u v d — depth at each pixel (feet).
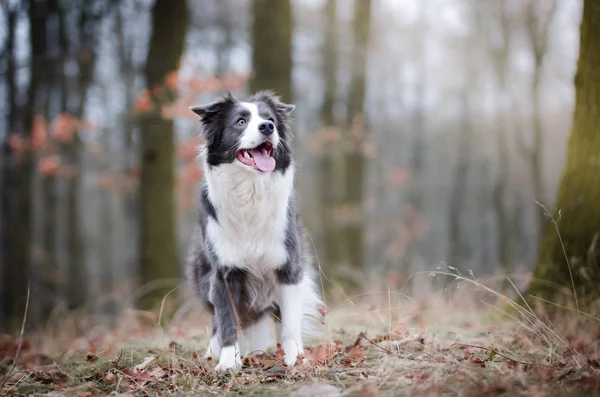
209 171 15.02
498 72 63.87
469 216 106.32
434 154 103.35
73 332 26.16
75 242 58.80
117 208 94.12
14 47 43.52
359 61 44.45
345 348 14.58
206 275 15.57
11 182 47.19
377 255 87.25
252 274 14.78
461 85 72.74
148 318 26.25
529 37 58.34
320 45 48.73
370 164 80.84
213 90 32.27
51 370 14.48
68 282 58.59
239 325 14.66
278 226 14.62
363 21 44.52
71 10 44.21
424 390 10.78
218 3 53.47
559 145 80.07
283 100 32.22
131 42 46.96
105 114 54.34
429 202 107.45
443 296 22.22
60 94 51.75
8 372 14.71
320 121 55.21
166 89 31.83
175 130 33.50
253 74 32.42
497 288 20.56
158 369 13.58
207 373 13.19
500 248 67.82
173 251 32.94
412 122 89.30
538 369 11.76
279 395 11.39
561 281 17.08
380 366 12.89
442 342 14.98
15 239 46.70
